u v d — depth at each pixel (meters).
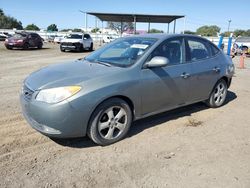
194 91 5.36
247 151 4.14
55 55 19.77
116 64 4.52
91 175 3.38
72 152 3.92
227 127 5.07
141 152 3.99
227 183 3.32
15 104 6.02
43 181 3.23
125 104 4.19
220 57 6.04
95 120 3.91
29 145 4.08
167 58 4.80
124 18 36.25
